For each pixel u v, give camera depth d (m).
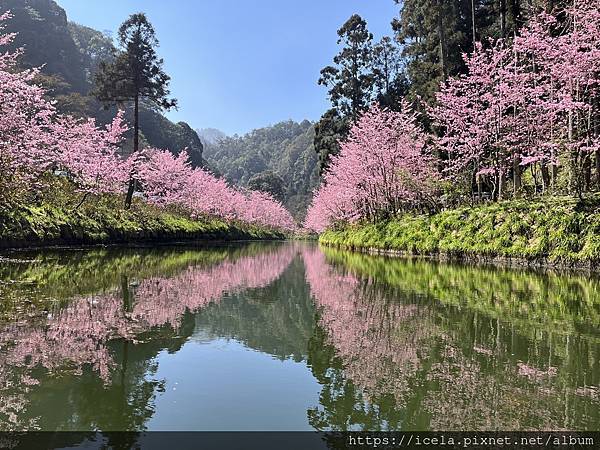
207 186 44.91
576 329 6.44
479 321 7.01
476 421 3.58
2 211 15.34
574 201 13.41
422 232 19.05
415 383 4.44
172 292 9.64
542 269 12.63
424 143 23.06
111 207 25.41
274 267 16.94
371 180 23.36
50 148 19.09
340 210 32.06
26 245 15.82
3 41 15.30
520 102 15.88
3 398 3.94
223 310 8.04
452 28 26.14
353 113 37.25
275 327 6.81
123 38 29.12
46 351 5.24
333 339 6.11
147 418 3.62
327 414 3.74
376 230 23.19
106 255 16.72
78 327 6.31
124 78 29.09
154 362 5.02
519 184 18.19
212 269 14.96
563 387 4.30
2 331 5.95
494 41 23.83
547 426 3.50
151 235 26.89
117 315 7.15
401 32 32.53
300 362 5.11
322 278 13.12
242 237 50.38
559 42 13.38
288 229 86.25
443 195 21.62
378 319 7.31
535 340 5.91
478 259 15.34
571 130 13.63
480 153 17.67
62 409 3.75
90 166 22.44
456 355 5.32
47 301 7.88
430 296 9.27
